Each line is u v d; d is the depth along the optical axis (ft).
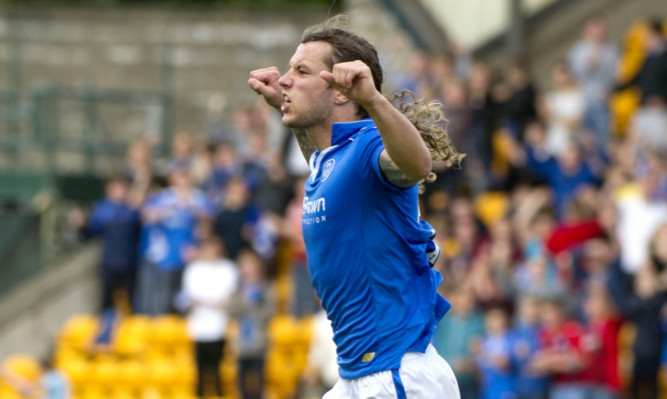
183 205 77.15
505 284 63.57
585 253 64.64
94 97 100.58
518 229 68.64
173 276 76.54
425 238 24.71
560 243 65.57
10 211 93.30
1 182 94.17
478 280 63.52
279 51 115.85
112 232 77.61
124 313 77.82
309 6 144.05
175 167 87.86
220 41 115.03
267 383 72.90
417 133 21.72
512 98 79.25
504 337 61.67
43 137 99.09
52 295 87.04
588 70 79.41
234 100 108.68
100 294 80.18
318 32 24.75
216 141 88.89
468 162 78.59
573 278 64.44
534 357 60.44
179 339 75.20
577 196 66.64
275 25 116.26
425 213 75.15
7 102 99.55
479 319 62.90
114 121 101.09
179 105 103.35
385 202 23.82
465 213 69.36
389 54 100.27
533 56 96.53
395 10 102.63
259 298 70.38
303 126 24.79
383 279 24.20
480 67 84.69
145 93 102.22
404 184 23.29
